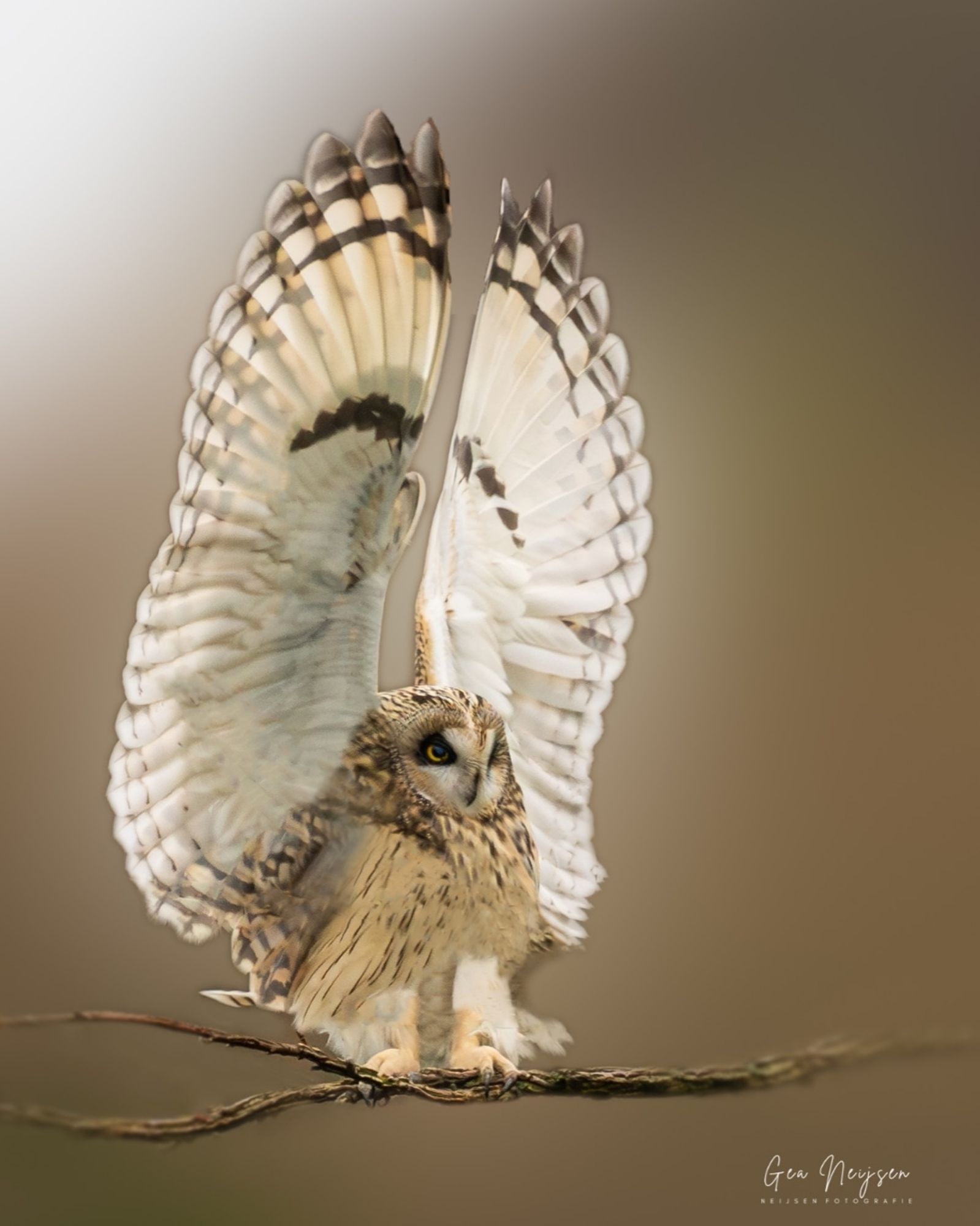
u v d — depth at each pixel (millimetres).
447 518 12375
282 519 12055
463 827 12164
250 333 12031
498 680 12375
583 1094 12008
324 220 12055
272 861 12117
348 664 12094
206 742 12086
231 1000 12141
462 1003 12141
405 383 12055
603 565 12414
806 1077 11914
